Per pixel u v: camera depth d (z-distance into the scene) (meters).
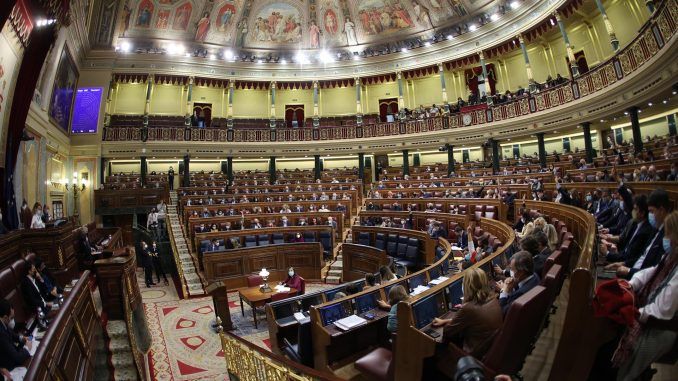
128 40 24.52
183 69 25.22
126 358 5.41
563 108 17.89
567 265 5.13
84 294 4.65
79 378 3.69
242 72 26.77
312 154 26.25
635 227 5.16
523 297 2.78
